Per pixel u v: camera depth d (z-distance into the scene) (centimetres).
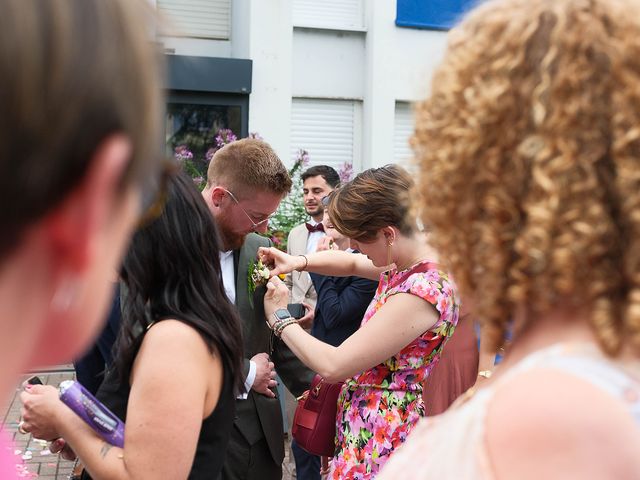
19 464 70
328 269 293
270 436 254
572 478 62
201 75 802
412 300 234
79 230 44
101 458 159
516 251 75
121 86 44
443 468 71
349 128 900
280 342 289
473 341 267
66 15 42
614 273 70
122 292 219
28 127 40
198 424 161
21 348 46
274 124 842
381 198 239
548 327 75
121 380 172
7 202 41
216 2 905
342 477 246
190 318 166
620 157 69
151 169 52
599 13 73
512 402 68
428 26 871
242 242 272
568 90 71
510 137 75
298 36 874
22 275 44
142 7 48
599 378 67
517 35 77
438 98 85
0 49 39
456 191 80
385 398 243
